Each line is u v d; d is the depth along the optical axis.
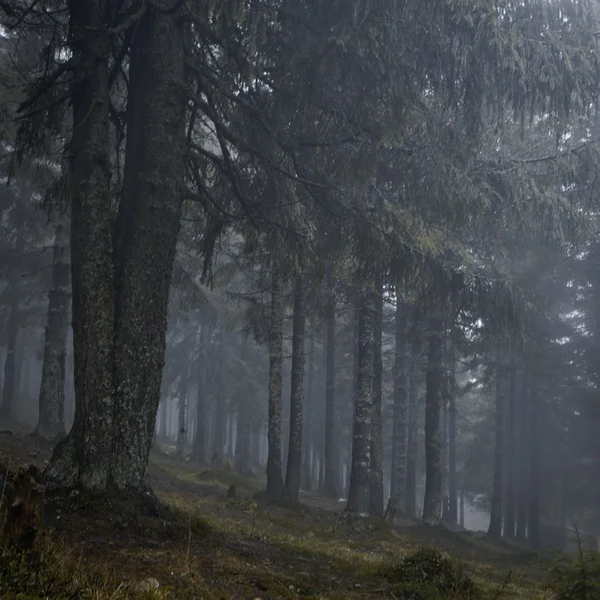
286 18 9.95
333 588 7.66
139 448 9.34
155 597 5.23
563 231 13.67
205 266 12.31
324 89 10.72
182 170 10.63
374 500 21.94
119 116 11.86
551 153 15.02
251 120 11.59
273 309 21.38
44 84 10.37
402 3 9.34
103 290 9.41
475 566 14.62
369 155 11.02
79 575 4.99
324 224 12.89
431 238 13.32
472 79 10.48
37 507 4.90
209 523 10.93
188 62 11.22
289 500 19.14
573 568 9.05
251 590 6.59
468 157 11.58
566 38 10.98
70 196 10.33
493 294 15.31
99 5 10.33
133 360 9.56
